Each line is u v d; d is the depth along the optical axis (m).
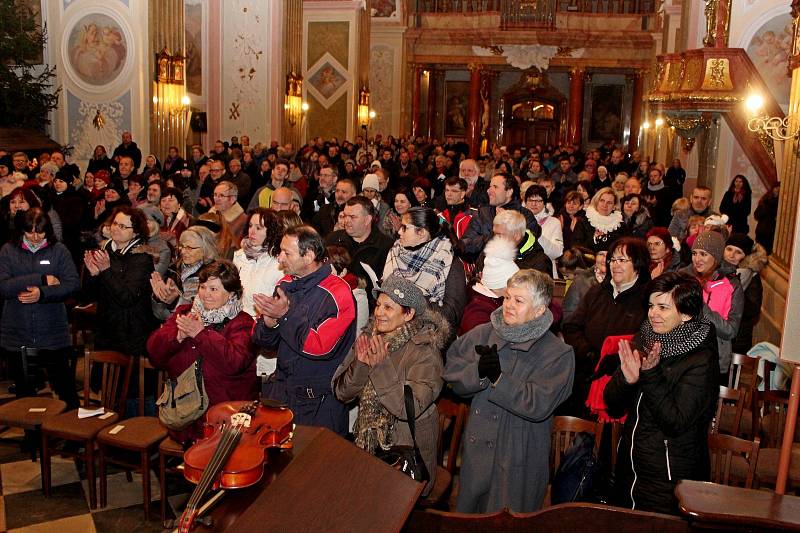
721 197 11.17
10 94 13.66
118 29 13.98
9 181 7.90
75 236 8.04
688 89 9.13
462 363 3.33
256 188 13.12
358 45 22.06
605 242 6.77
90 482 4.34
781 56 10.54
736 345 5.75
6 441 5.25
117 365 4.63
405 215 4.43
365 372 3.24
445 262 4.37
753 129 8.37
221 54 17.52
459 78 31.45
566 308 4.93
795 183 7.23
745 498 2.44
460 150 22.66
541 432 3.32
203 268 3.90
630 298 4.19
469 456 3.31
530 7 28.11
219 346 3.76
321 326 3.53
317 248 3.64
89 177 10.00
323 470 2.38
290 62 18.12
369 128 28.75
